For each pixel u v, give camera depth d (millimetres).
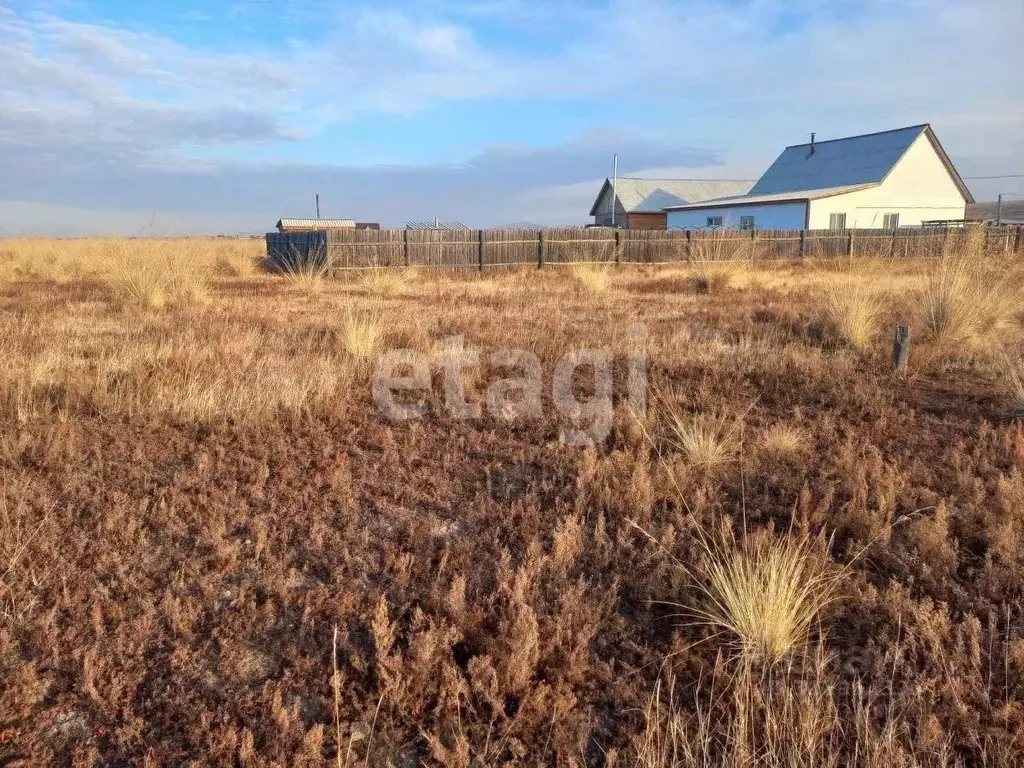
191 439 4762
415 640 2559
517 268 20281
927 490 3760
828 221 32281
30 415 4938
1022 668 2412
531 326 9125
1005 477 4031
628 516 3652
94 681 2418
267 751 2129
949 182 34719
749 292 13625
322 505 3793
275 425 4996
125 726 2217
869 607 2803
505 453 4625
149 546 3309
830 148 38469
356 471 4305
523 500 3854
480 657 2490
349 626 2764
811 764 1947
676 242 22500
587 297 12992
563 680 2482
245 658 2576
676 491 3910
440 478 4215
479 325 9195
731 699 2318
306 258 19125
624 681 2463
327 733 2242
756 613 2635
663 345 7699
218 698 2371
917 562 3123
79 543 3299
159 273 11422
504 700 2377
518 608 2756
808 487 3949
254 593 2969
